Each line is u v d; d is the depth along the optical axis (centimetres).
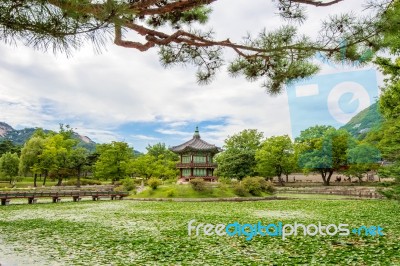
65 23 373
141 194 3928
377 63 1930
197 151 5038
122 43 682
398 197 2028
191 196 3734
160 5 693
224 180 4559
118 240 1216
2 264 876
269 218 1891
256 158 5612
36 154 5669
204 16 827
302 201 3344
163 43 695
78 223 1731
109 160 5625
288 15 623
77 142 7150
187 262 866
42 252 1020
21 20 374
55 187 4962
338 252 958
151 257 934
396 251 962
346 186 4809
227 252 988
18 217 2023
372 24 601
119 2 379
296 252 975
